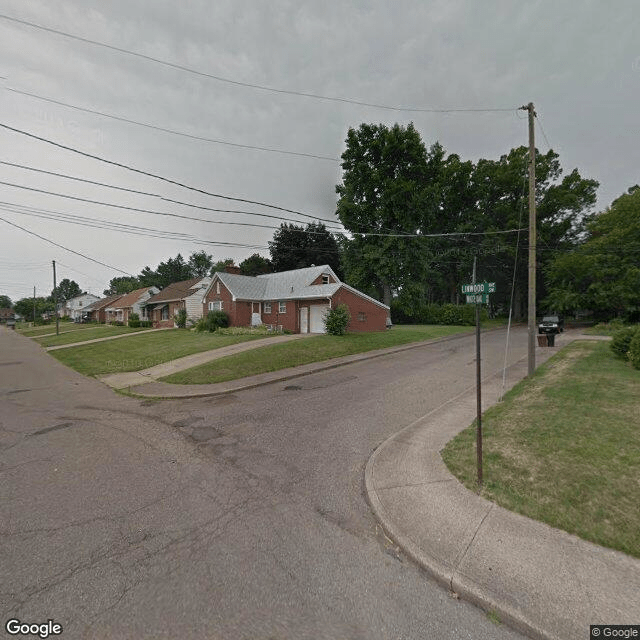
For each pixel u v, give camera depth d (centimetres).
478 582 255
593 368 980
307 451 525
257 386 977
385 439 568
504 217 3600
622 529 305
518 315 4038
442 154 3109
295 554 295
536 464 430
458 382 971
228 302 2656
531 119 1018
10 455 515
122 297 4981
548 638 215
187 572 272
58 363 1508
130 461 493
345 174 3150
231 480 434
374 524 341
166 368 1232
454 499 370
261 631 220
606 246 2562
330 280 2734
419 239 3100
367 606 242
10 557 289
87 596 247
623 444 464
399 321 3666
